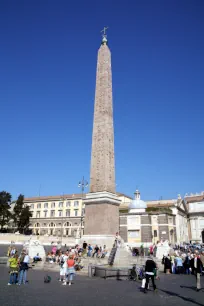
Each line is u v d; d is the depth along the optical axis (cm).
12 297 1100
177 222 6400
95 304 1007
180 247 4638
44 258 2733
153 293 1278
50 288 1345
